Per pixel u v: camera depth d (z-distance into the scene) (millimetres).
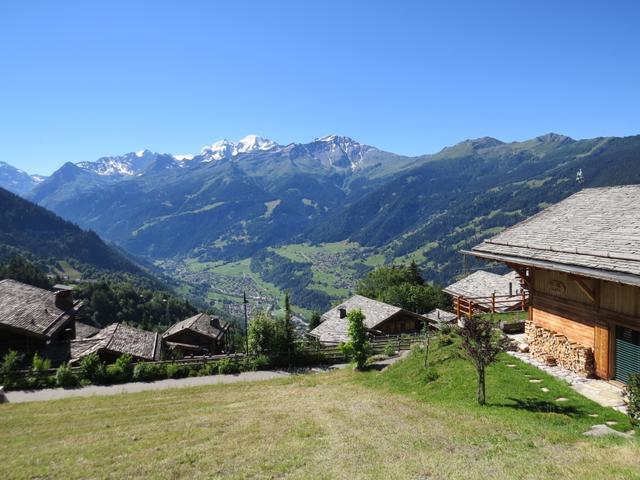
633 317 14680
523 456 10273
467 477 9180
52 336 37000
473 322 16094
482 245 22422
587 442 10914
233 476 10852
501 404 15305
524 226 21719
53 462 13266
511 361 19422
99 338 39656
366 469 10477
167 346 48688
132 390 30719
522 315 27203
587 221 18391
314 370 36438
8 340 35156
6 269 113688
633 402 12453
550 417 13352
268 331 39000
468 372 19281
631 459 9273
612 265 13648
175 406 23391
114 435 16531
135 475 11531
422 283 83875
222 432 15750
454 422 13938
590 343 16797
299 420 16750
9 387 31125
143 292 136000
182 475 11289
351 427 14914
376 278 83812
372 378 26250
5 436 17703
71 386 32125
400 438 12945
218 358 37719
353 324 32719
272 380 32438
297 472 10773
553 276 19078
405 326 51125
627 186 19719
